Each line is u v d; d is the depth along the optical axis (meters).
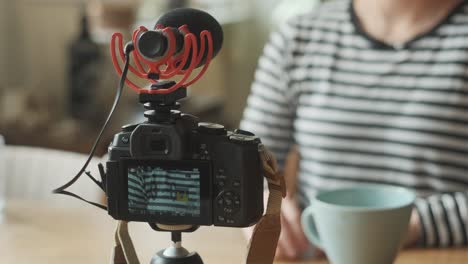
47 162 1.67
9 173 1.69
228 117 3.22
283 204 1.14
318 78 1.37
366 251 0.95
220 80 3.20
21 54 3.06
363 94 1.33
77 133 2.74
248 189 0.79
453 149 1.28
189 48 0.78
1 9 2.98
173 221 0.81
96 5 2.72
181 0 2.97
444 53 1.30
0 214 1.31
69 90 2.91
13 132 2.73
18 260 1.10
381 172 1.32
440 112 1.28
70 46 2.84
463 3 1.32
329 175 1.35
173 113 0.80
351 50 1.36
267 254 0.82
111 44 0.80
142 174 0.81
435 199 1.20
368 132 1.32
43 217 1.30
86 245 1.15
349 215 0.94
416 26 1.32
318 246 1.04
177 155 0.79
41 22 3.05
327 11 1.42
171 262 0.82
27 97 2.87
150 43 0.77
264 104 1.41
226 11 3.21
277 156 1.42
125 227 0.86
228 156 0.79
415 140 1.29
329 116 1.35
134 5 2.79
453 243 1.16
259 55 3.25
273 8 3.21
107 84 2.84
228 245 1.15
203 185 0.80
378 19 1.35
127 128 0.82
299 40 1.40
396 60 1.32
